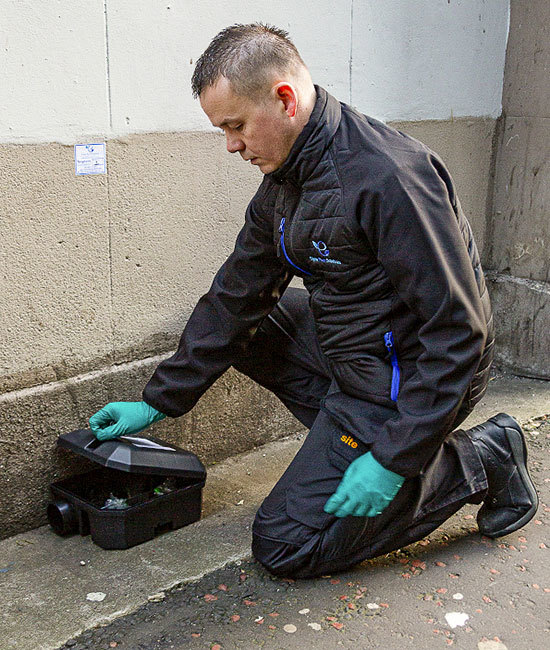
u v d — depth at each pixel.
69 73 2.36
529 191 3.69
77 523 2.49
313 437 2.32
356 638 2.04
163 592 2.22
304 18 2.89
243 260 2.35
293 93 1.93
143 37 2.50
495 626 2.10
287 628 2.08
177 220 2.73
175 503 2.50
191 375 2.45
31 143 2.32
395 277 1.99
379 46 3.17
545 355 3.74
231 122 1.97
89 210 2.49
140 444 2.51
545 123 3.56
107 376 2.64
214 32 2.68
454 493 2.33
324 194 2.01
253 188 2.94
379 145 1.98
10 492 2.47
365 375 2.21
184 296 2.82
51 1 2.28
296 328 2.57
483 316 2.01
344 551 2.24
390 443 2.04
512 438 2.43
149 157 2.60
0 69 2.22
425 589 2.25
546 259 3.68
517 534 2.54
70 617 2.11
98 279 2.56
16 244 2.35
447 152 3.58
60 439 2.50
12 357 2.41
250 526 2.56
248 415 3.07
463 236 2.10
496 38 3.63
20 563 2.36
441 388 1.98
